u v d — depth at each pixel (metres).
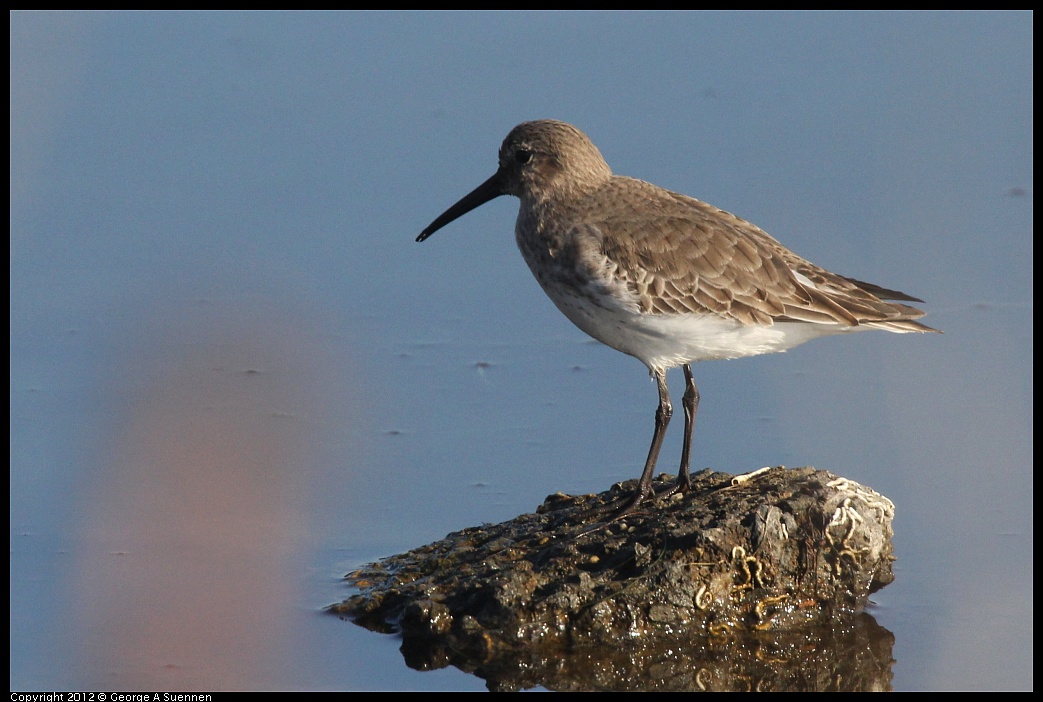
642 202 13.59
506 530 13.07
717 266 12.94
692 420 13.39
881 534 12.21
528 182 13.96
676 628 11.45
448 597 11.84
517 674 11.27
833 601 11.88
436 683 11.13
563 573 11.73
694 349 13.22
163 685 10.91
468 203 14.52
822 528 11.90
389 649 11.60
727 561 11.54
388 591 12.21
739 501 12.10
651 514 12.59
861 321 13.05
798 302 13.01
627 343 13.29
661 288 12.87
